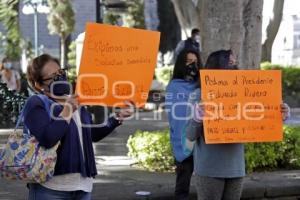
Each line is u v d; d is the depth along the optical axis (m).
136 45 4.45
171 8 37.38
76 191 4.45
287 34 32.88
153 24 39.84
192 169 6.62
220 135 4.99
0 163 4.29
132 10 31.23
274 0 22.62
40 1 29.66
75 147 4.41
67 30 30.72
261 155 8.98
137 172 8.95
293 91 21.28
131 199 7.27
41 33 41.91
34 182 4.34
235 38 8.87
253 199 7.74
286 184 8.02
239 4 8.88
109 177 8.54
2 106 14.52
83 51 4.35
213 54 5.23
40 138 4.25
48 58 4.46
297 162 9.27
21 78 17.94
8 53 23.25
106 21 21.80
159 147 9.09
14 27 16.38
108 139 13.00
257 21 9.77
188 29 19.78
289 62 30.97
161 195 7.45
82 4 41.94
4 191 7.62
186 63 6.35
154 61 4.48
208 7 8.93
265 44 22.84
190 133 5.12
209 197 5.21
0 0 14.80
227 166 5.13
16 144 4.26
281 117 5.13
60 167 4.37
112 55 4.40
